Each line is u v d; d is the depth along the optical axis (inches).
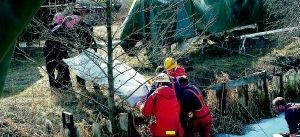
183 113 257.9
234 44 451.5
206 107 261.6
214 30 429.7
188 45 400.8
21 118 288.7
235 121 327.0
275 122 339.0
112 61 271.9
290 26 452.1
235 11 442.6
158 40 290.0
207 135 264.1
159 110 239.0
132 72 316.5
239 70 396.2
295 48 445.7
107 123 282.4
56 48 301.1
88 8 267.1
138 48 294.0
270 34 470.0
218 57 430.6
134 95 289.0
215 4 429.7
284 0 456.8
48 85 352.8
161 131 239.5
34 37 429.4
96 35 291.6
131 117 283.7
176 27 399.5
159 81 244.7
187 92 256.5
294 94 374.0
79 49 272.4
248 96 342.3
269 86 365.4
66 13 283.9
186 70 387.5
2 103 307.1
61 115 297.7
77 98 321.1
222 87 328.8
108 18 259.1
